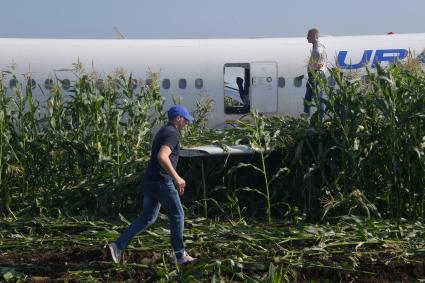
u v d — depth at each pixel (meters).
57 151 23.69
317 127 21.39
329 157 21.38
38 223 20.16
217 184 22.69
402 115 20.16
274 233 17.77
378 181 21.23
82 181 23.27
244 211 22.16
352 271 15.09
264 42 40.97
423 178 20.17
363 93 21.27
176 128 15.27
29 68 35.62
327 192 20.56
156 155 15.08
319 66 26.09
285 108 40.59
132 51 39.44
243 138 22.23
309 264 15.30
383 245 17.05
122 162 23.27
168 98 39.38
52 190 23.28
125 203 22.55
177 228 15.12
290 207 21.30
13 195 23.23
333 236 17.56
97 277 14.77
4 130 22.62
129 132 24.61
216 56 39.97
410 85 20.94
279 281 12.29
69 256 16.38
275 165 22.58
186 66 39.59
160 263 15.66
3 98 23.97
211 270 14.48
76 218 20.95
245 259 15.80
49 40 39.59
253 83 40.22
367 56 40.12
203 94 39.53
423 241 17.64
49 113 24.30
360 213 20.56
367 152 21.08
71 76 38.62
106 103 24.69
